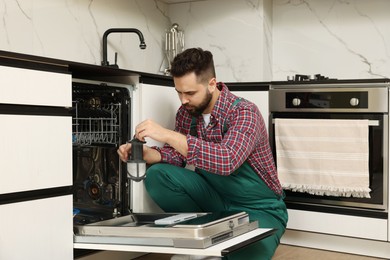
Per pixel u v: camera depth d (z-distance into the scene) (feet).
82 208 7.36
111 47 9.27
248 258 6.41
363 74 9.64
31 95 5.35
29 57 5.29
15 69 5.18
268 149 7.14
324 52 10.00
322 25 10.00
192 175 7.24
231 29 10.42
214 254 5.18
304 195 8.54
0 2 7.14
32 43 7.67
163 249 5.42
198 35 10.81
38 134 5.45
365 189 7.89
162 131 6.12
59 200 5.69
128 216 6.68
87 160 7.36
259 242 6.63
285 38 10.39
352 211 8.11
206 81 6.45
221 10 10.52
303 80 8.77
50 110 5.61
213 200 7.34
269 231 6.11
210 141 7.02
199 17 10.77
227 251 5.15
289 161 8.48
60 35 8.17
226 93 6.89
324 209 8.35
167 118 7.94
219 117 6.82
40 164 5.48
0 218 5.05
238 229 5.90
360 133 7.89
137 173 6.31
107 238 5.78
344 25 9.78
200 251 5.25
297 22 10.26
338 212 8.23
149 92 7.50
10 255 5.15
